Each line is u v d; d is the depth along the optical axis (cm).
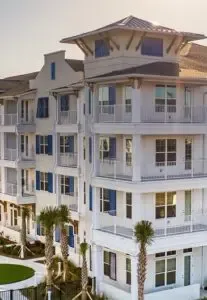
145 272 3180
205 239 3616
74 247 4344
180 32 3938
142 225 3131
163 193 3631
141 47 3894
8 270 4159
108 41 3894
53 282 3638
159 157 3694
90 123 4012
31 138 5131
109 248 3603
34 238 4984
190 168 3819
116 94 3750
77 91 4275
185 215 3738
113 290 3506
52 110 4712
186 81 3641
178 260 3666
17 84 5891
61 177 4594
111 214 3734
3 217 5519
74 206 4366
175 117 3747
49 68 4738
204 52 4688
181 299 3488
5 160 5253
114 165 3631
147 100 3638
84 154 4231
